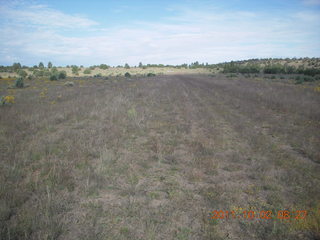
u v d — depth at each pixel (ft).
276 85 103.96
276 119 37.78
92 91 77.30
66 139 25.34
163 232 10.89
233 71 345.51
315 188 15.19
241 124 33.91
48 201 12.51
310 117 39.29
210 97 66.28
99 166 17.69
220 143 25.21
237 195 14.42
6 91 79.25
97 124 32.35
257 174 17.49
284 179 16.67
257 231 11.06
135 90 82.12
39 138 25.12
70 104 48.57
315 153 21.80
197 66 586.45
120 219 11.85
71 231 10.79
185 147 24.23
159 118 38.22
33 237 9.96
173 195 14.40
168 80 156.87
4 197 12.92
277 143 25.77
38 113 38.37
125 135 27.66
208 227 11.29
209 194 14.46
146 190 15.14
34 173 16.90
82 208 12.80
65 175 16.14
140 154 21.90
